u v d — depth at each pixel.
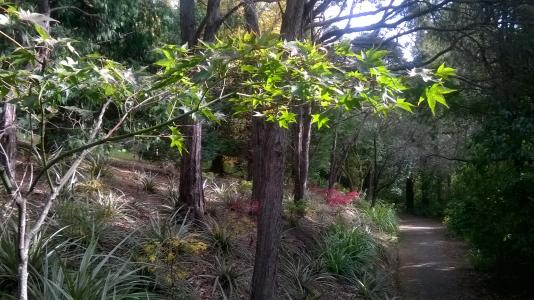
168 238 6.40
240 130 14.69
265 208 5.89
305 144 12.65
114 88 2.72
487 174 10.44
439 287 10.55
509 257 10.69
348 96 2.28
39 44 2.56
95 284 4.54
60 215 6.02
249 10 9.09
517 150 8.96
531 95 9.17
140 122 5.77
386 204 23.28
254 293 5.86
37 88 2.58
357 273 9.48
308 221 11.28
